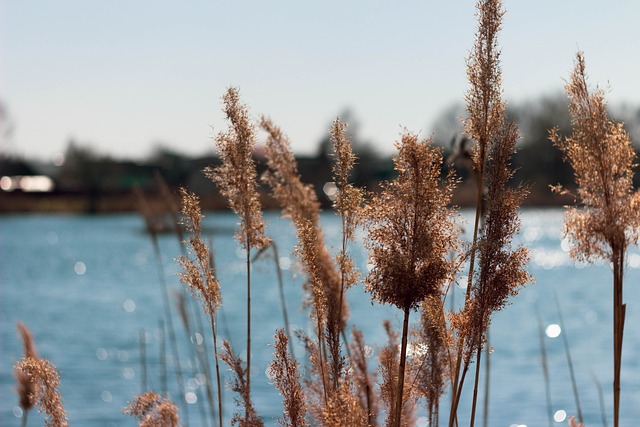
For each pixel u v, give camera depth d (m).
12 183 136.75
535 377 17.73
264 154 3.65
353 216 3.26
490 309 3.00
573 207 3.13
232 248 79.19
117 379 18.62
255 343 22.83
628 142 3.09
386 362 3.29
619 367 3.04
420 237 2.84
